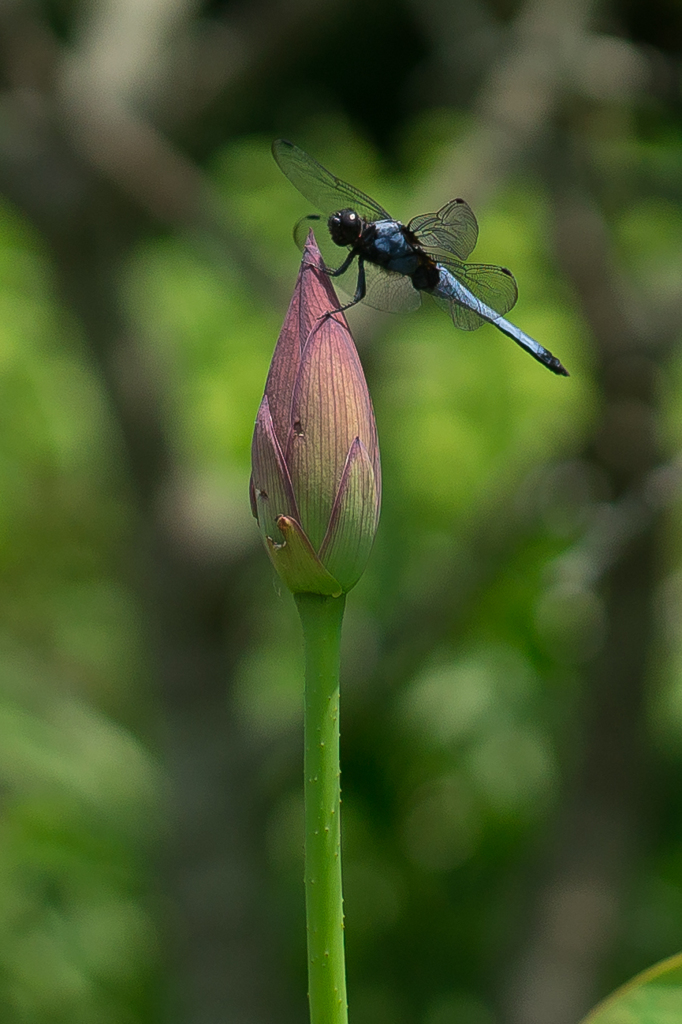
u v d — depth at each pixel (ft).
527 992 7.10
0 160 6.22
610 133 7.39
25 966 7.23
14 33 6.00
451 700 7.57
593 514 6.57
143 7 7.06
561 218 6.70
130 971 7.52
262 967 6.67
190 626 6.78
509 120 6.76
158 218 6.49
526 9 7.09
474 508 6.98
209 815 6.67
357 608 7.30
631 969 7.62
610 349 6.57
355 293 4.37
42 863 7.16
